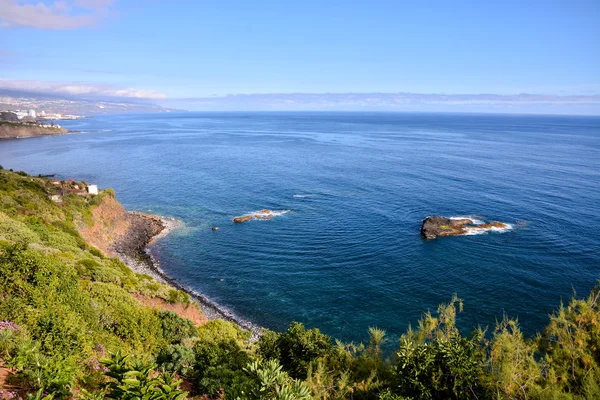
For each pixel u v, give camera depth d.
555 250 51.09
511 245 53.31
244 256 53.56
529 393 12.13
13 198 50.62
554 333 14.39
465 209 70.06
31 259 20.69
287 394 9.84
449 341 14.92
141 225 66.62
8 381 11.26
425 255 51.34
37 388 11.12
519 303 39.31
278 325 38.12
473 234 57.81
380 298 41.75
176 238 61.06
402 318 38.25
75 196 63.44
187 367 19.77
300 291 43.91
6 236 32.25
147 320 24.70
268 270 49.19
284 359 21.31
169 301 34.28
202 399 16.86
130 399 8.60
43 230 40.16
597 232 56.47
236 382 16.44
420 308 39.62
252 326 37.78
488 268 46.88
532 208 69.12
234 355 22.89
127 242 59.47
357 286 44.31
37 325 15.70
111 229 62.00
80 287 24.09
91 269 33.06
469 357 14.20
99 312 22.12
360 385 15.73
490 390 13.12
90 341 17.22
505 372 12.55
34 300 18.44
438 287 43.16
